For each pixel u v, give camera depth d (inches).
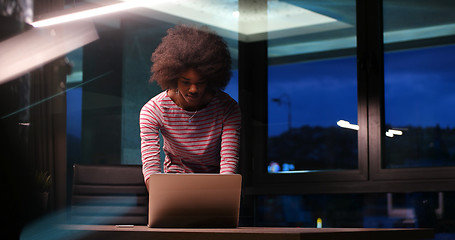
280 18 167.8
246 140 164.2
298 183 155.6
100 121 164.9
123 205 95.7
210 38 79.4
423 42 146.9
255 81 167.5
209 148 81.9
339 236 51.3
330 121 158.7
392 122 147.8
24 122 155.6
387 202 149.8
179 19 167.9
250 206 162.4
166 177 61.8
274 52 168.4
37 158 155.7
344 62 157.0
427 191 135.9
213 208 62.5
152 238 55.4
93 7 151.2
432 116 144.1
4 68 156.1
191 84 76.7
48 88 159.2
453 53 143.5
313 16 162.9
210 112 79.7
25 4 160.1
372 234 54.9
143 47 165.3
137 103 163.8
